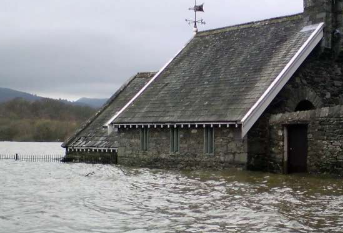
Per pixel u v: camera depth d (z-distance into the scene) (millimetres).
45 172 30828
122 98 44062
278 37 32844
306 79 30328
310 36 30094
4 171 31969
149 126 33031
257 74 30500
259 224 13672
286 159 27047
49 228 13680
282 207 16047
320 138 24609
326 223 13688
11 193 20281
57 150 73875
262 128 28344
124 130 35406
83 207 16750
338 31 30844
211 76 33688
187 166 30953
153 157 33188
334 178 23594
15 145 95375
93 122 42875
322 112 24547
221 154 29031
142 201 17812
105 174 28359
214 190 20312
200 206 16547
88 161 39719
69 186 22578
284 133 27156
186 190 20516
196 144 30484
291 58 29500
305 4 31938
